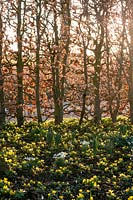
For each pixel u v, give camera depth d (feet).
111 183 39.52
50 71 85.61
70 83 92.79
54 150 52.60
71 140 58.03
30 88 92.84
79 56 85.40
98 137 58.90
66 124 77.25
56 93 78.54
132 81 84.89
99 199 35.17
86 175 42.09
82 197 34.14
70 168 43.83
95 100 82.33
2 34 73.00
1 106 76.43
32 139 59.57
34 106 92.43
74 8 75.00
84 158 49.03
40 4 72.69
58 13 74.33
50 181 39.75
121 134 61.57
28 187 37.06
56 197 34.60
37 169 42.70
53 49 72.74
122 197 35.88
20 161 46.09
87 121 83.61
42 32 74.08
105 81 89.81
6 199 33.50
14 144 55.67
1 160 40.68
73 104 92.68
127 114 101.04
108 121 87.25
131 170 43.93
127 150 53.06
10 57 77.36
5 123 76.54
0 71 75.25
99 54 80.12
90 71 82.12
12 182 38.55
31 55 76.74
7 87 85.56
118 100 84.02
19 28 72.59
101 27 78.02
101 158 48.29
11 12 73.26
